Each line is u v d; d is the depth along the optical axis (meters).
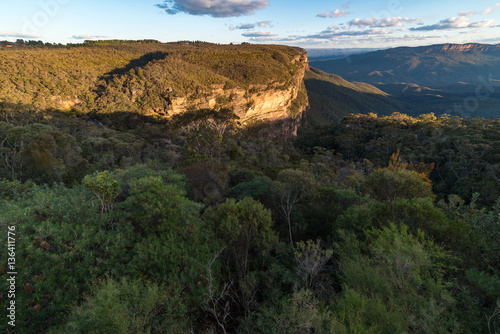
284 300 4.41
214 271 5.27
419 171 20.45
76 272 4.43
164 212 6.09
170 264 5.05
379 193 10.18
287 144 91.00
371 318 3.30
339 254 5.77
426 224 5.95
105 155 30.89
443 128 63.66
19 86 64.75
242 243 6.44
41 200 6.02
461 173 39.56
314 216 9.00
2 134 23.55
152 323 3.78
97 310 3.07
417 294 3.58
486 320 3.32
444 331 2.88
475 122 66.06
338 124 86.25
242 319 4.53
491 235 4.75
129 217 6.30
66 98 71.19
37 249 4.34
